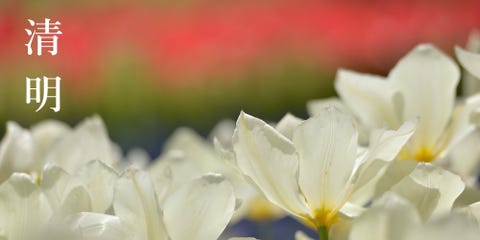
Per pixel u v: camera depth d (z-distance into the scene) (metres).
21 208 0.80
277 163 0.84
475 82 1.05
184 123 6.30
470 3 5.75
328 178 0.85
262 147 0.84
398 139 0.83
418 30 5.75
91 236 0.78
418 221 0.72
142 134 6.06
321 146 0.85
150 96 6.35
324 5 6.38
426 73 0.98
